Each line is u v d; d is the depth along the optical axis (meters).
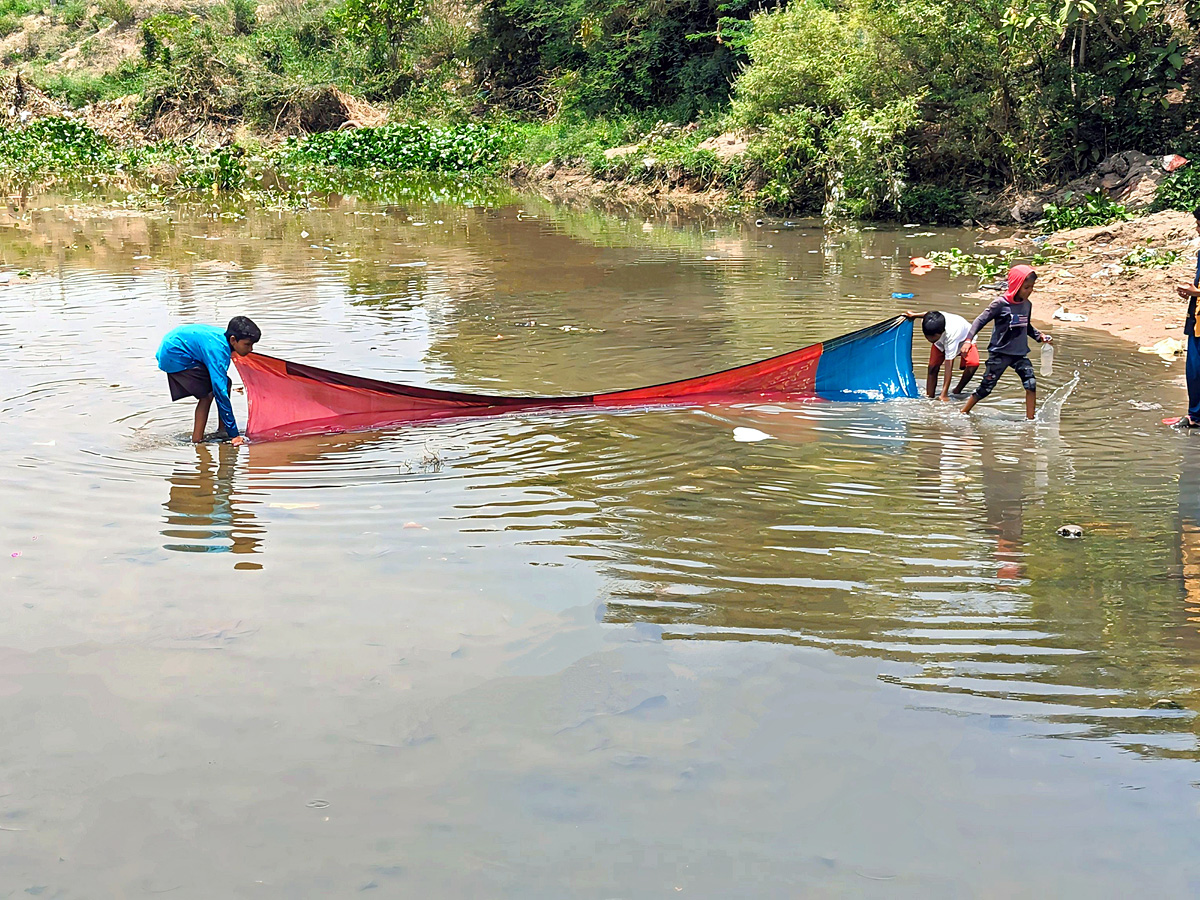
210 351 6.71
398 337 9.99
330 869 2.89
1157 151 17.02
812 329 10.30
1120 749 3.43
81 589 4.65
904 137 19.14
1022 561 4.95
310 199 23.77
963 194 18.39
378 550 5.11
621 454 6.63
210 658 4.05
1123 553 5.02
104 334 9.80
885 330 7.78
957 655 4.06
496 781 3.28
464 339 9.95
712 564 4.93
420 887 2.82
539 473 6.27
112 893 2.80
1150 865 2.90
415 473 6.28
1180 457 6.47
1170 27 17.44
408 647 4.14
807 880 2.84
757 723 3.60
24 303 11.32
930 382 7.86
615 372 8.82
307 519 5.52
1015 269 7.25
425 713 3.66
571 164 27.55
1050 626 4.29
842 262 14.47
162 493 5.92
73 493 5.88
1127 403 7.70
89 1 52.53
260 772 3.33
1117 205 15.66
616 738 3.51
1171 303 10.87
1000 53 17.52
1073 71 17.08
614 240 17.00
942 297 11.75
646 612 4.44
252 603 4.52
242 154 28.86
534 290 12.55
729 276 13.45
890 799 3.19
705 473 6.25
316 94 35.31
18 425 7.10
